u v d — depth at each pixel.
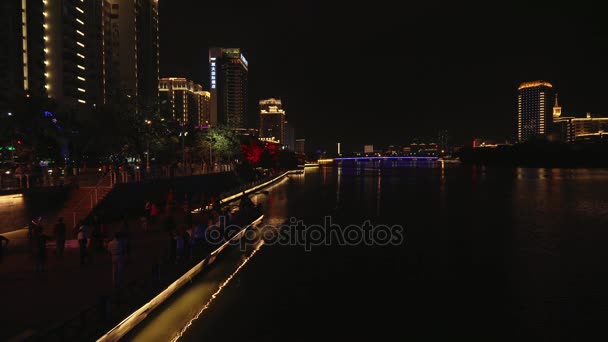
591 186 107.31
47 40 109.62
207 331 19.53
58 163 64.75
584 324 21.44
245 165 105.94
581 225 50.25
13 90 92.31
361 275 29.02
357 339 19.58
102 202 36.12
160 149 76.94
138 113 69.56
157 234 30.59
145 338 17.52
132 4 161.50
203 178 64.38
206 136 101.50
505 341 19.59
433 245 39.03
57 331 12.73
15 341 12.82
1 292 17.69
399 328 20.77
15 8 96.50
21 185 34.41
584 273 29.92
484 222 52.81
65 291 17.84
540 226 49.59
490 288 26.66
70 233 29.23
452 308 23.42
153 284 19.53
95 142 68.81
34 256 23.27
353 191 95.88
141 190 43.97
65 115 69.06
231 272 28.58
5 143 58.31
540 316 22.47
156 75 186.88
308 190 96.69
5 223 29.48
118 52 158.75
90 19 126.94
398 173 192.50
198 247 26.67
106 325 15.15
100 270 20.77
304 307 23.09
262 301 23.25
